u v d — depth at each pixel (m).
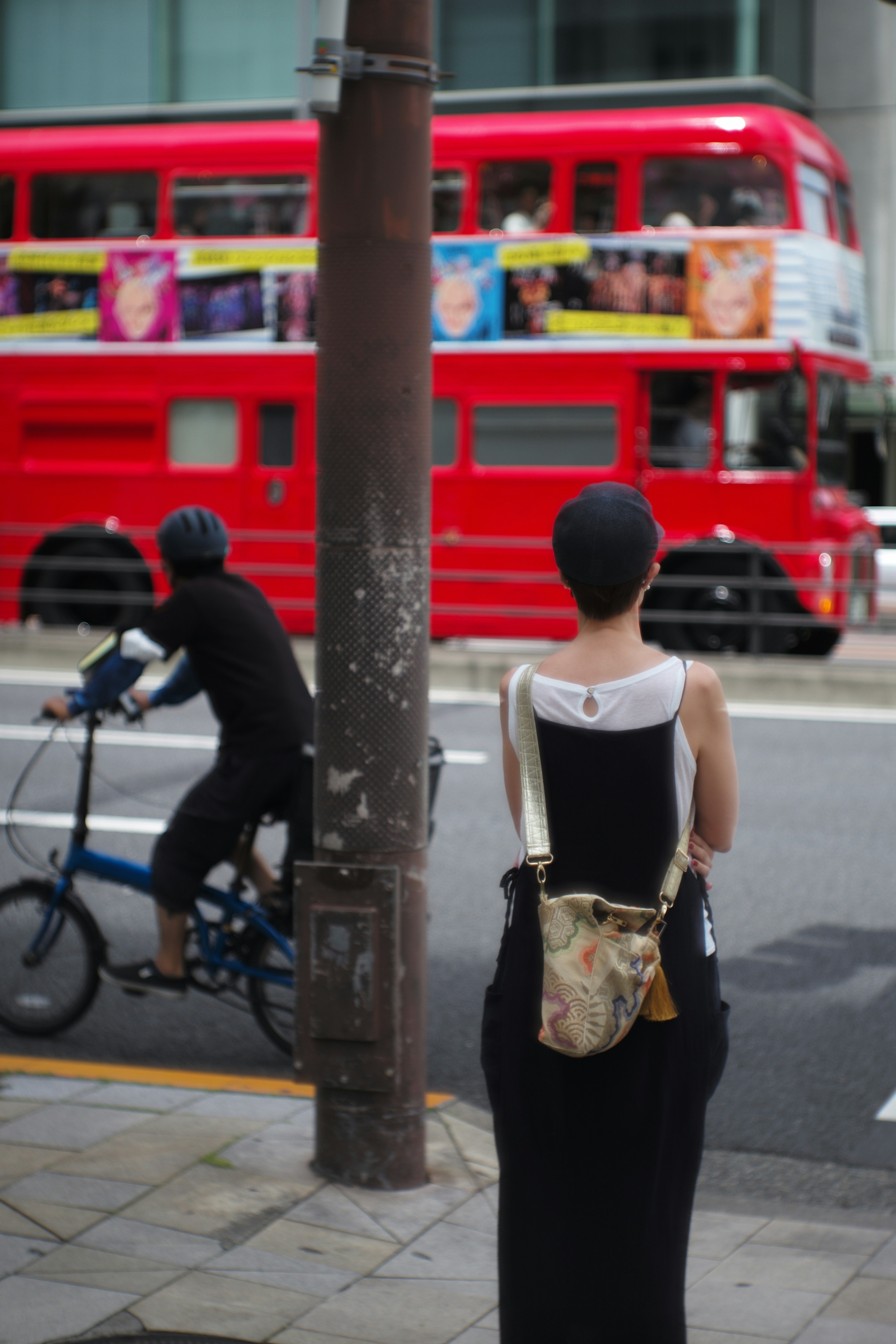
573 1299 2.53
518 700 2.58
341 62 3.54
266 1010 5.10
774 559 13.65
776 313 13.39
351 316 3.65
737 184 13.44
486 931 6.59
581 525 2.55
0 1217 3.61
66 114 21.17
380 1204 3.74
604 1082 2.51
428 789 3.87
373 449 3.66
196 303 14.48
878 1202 4.18
